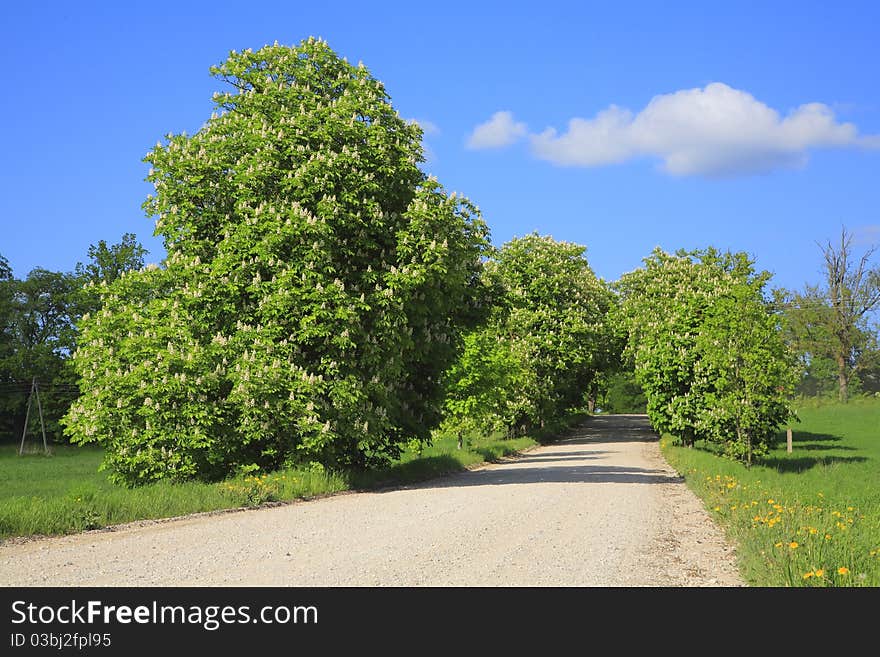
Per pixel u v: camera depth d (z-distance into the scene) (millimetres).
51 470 36344
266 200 20578
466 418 35438
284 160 20734
